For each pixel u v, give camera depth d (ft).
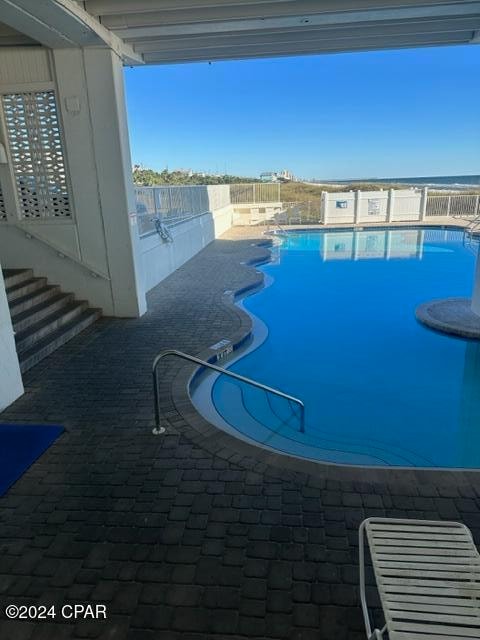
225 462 9.85
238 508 8.34
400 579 5.12
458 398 15.51
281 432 13.39
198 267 36.17
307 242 51.62
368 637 5.02
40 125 19.53
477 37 20.67
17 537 7.73
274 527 7.81
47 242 20.88
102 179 19.90
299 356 19.16
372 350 19.72
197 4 15.39
